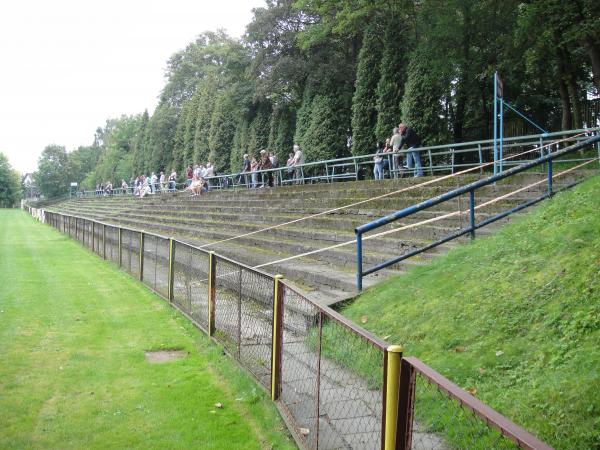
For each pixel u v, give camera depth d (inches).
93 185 3905.0
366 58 936.3
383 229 467.8
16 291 481.4
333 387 153.6
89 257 767.1
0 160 4463.6
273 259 492.1
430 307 243.6
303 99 1139.9
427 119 785.6
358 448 136.5
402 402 112.2
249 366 245.9
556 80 776.3
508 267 239.3
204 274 333.4
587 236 226.4
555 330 185.6
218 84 1899.6
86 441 191.3
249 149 1448.1
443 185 505.0
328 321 164.1
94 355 292.5
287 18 1145.4
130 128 3395.7
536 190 404.2
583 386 151.7
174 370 268.7
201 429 201.0
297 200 707.4
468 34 788.0
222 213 900.0
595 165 475.5
